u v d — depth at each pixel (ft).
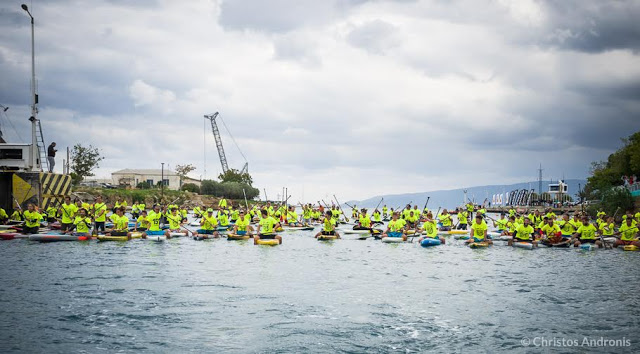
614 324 51.29
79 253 95.55
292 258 95.86
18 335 45.65
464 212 158.10
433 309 56.85
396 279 74.59
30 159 143.13
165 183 515.09
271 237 119.44
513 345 45.19
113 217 120.57
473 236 121.70
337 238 136.67
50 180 146.72
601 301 60.80
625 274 79.56
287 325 50.37
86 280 69.15
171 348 43.47
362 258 97.60
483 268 85.66
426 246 119.65
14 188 139.85
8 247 103.55
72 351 42.19
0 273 73.20
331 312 55.26
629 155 294.87
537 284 71.05
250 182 598.34
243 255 98.63
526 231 119.34
